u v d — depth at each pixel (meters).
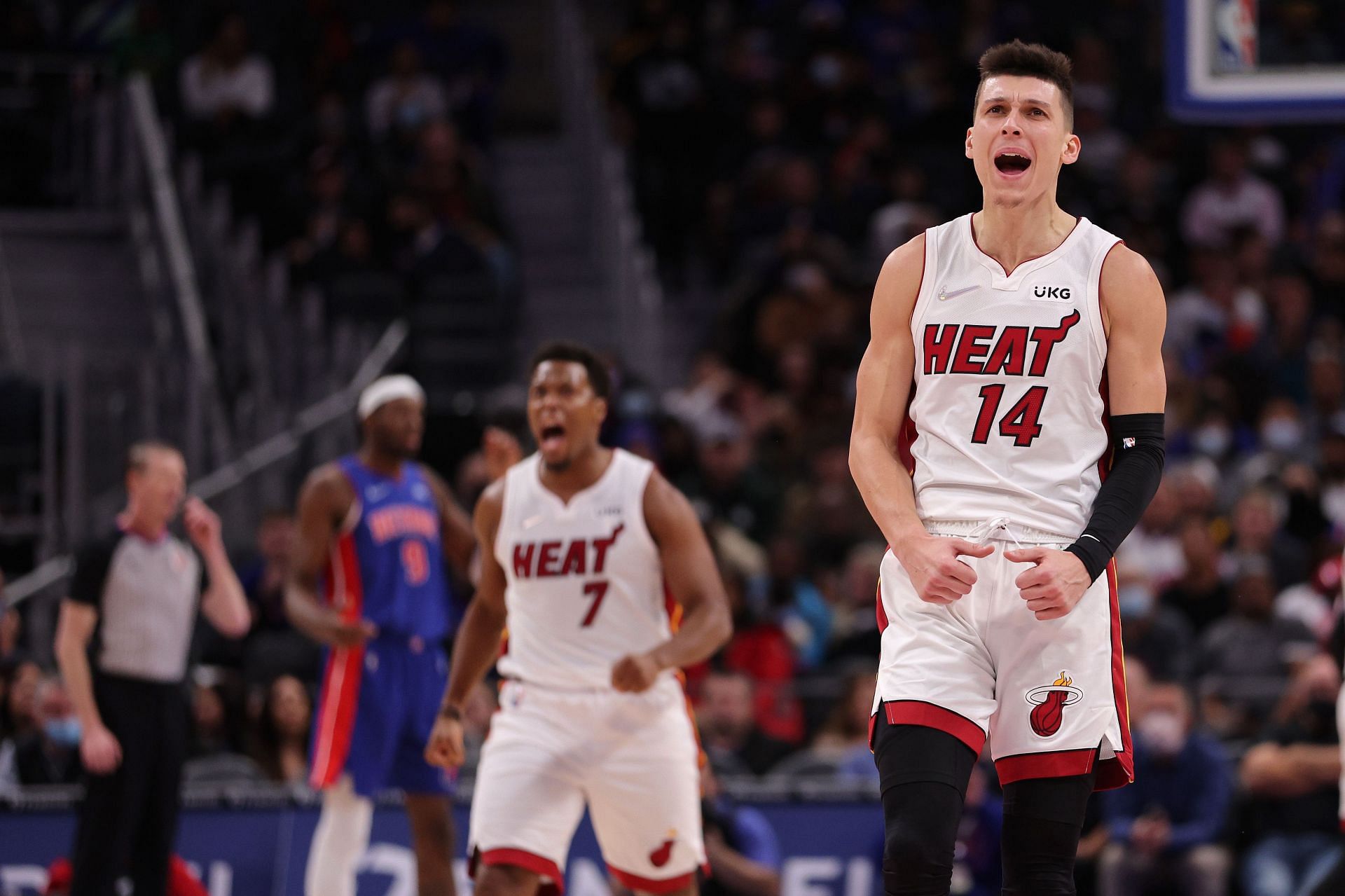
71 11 29.50
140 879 12.41
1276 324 25.36
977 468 6.66
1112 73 32.91
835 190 28.11
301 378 22.86
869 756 15.03
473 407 21.45
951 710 6.50
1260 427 23.11
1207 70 15.38
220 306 23.03
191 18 31.69
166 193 24.36
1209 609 18.09
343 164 27.75
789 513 21.23
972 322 6.71
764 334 25.05
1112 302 6.65
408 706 12.17
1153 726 14.38
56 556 17.86
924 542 6.44
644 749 9.80
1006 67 6.75
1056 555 6.26
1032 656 6.55
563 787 9.71
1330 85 15.22
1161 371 6.68
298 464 21.00
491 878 9.51
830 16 31.11
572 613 9.92
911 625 6.68
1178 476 19.95
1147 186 28.80
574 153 30.78
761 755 15.28
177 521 13.66
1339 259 26.03
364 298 24.97
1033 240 6.75
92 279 24.72
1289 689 15.76
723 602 9.93
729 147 29.47
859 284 25.64
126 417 18.78
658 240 29.27
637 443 20.66
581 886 13.91
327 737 12.05
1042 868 6.53
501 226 27.00
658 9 31.05
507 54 31.88
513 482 10.24
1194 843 14.15
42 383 18.47
